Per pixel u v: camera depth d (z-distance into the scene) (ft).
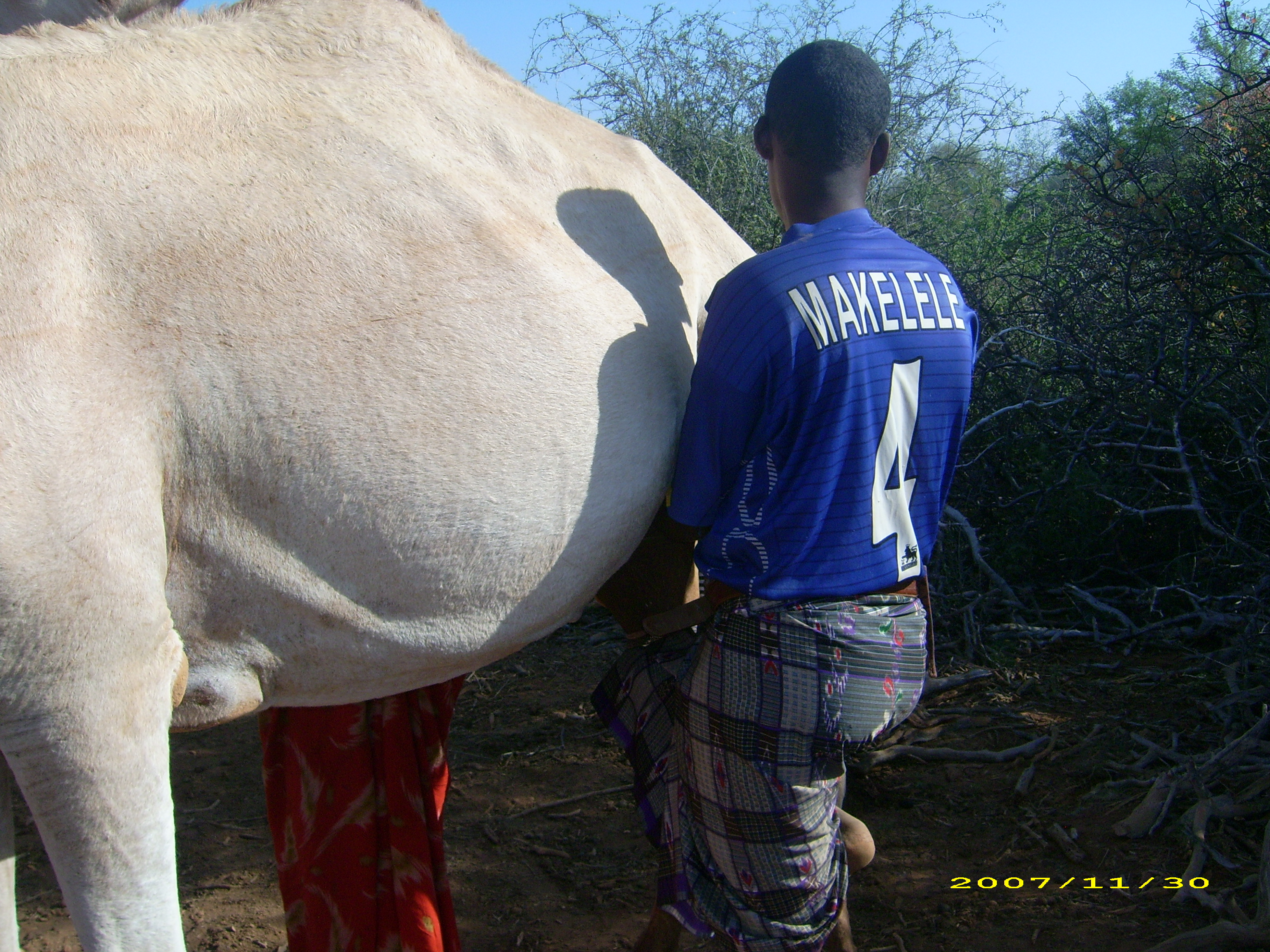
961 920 8.46
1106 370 15.31
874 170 6.15
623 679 7.02
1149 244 15.88
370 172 5.44
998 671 12.52
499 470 5.50
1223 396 14.94
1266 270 14.65
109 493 4.64
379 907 6.52
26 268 4.62
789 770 5.80
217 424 4.89
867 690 5.78
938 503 6.16
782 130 6.02
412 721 6.63
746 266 5.67
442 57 6.17
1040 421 15.78
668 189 7.13
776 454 5.63
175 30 5.48
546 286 5.74
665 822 6.51
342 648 5.50
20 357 4.52
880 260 5.78
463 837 10.00
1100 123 18.89
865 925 8.50
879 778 10.50
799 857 5.94
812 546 5.70
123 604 4.69
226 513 5.03
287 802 6.75
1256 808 9.23
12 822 5.58
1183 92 20.72
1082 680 12.32
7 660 4.51
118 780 4.78
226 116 5.30
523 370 5.56
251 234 5.05
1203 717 11.14
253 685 5.44
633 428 6.08
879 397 5.63
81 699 4.66
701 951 8.27
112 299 4.75
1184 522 14.73
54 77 5.00
